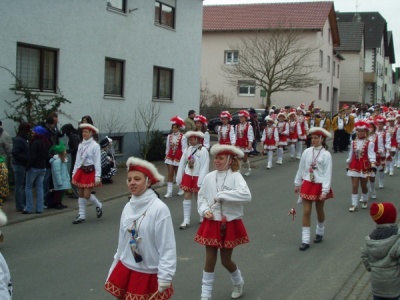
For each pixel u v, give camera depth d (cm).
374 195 1337
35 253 807
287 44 3691
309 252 837
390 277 458
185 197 993
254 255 814
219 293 646
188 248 846
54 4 1474
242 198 589
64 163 1117
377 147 1437
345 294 649
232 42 4062
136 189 443
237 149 609
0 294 352
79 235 923
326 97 4506
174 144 1305
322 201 877
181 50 2145
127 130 1831
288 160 2173
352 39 5684
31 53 1434
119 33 1761
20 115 1311
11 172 1214
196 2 2233
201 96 3806
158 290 430
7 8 1329
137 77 1873
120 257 455
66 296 628
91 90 1642
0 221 392
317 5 4116
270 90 3619
